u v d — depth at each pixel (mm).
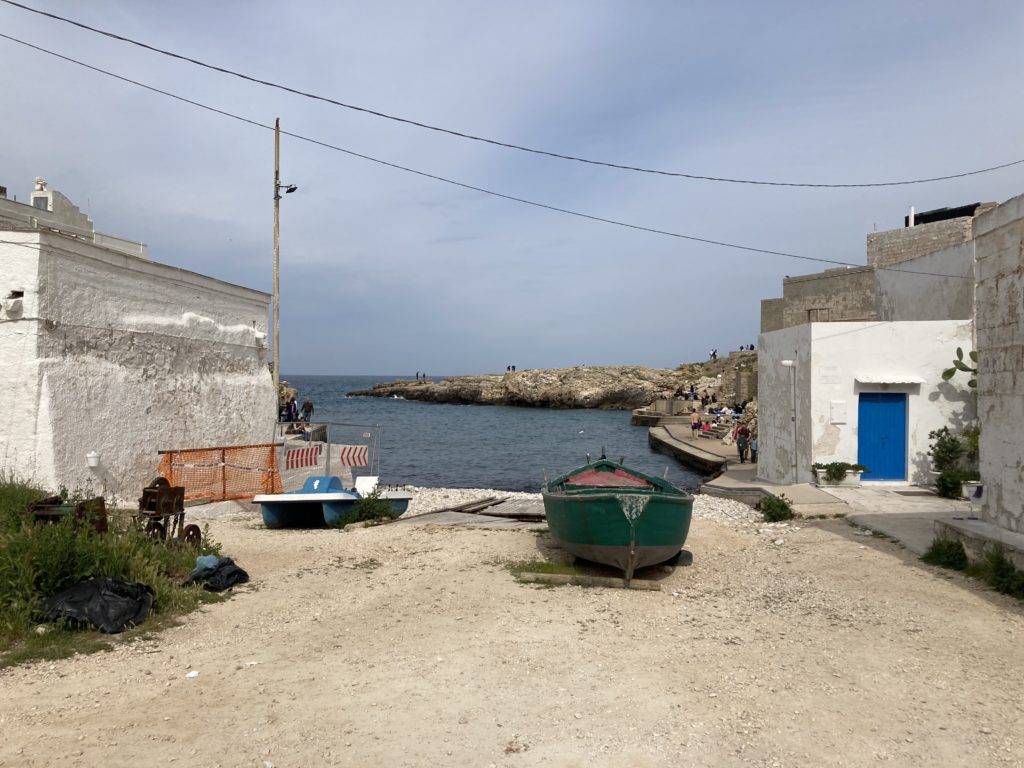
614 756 4703
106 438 14359
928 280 21391
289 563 10703
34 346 12812
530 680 6062
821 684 6008
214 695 5602
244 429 19625
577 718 5289
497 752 4734
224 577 9062
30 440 12711
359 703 5508
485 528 14133
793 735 5031
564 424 68688
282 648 6855
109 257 14734
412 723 5156
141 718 5121
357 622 7820
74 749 4590
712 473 31391
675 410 64062
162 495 9625
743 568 10883
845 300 36406
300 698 5582
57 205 22594
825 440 18125
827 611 8383
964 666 6461
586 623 7879
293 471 19203
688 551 12000
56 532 7723
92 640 6781
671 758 4684
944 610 8281
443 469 36094
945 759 4703
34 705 5281
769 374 21672
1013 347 9836
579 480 13648
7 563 7262
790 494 16719
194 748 4672
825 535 13086
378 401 117688
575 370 101312
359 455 19922
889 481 18031
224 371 19000
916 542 11938
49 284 13102
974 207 31219
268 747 4723
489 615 8164
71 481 13227
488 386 106562
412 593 9133
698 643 7168
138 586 7691
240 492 17312
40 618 7035
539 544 12555
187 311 17547
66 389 13312
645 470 34781
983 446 10719
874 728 5152
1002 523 10164
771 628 7723
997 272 10234
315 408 94438
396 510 16266
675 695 5746
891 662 6570
